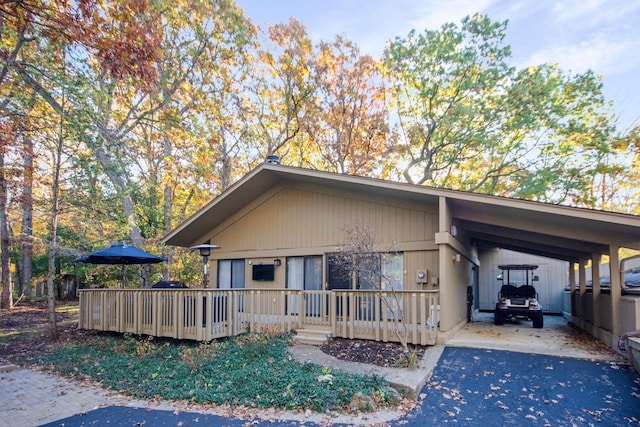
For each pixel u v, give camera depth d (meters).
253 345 8.46
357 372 6.57
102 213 17.33
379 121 22.36
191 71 18.09
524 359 7.39
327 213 11.70
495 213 9.12
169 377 7.02
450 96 20.06
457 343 8.41
